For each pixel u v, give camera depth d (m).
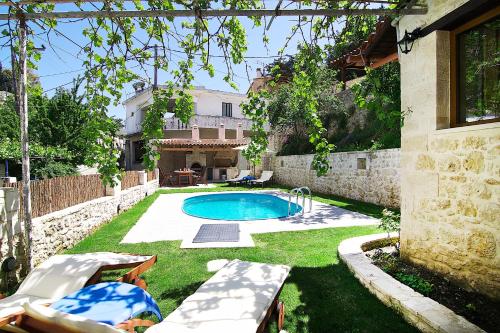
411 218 4.05
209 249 5.22
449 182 3.41
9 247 3.75
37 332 1.94
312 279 3.83
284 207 11.45
